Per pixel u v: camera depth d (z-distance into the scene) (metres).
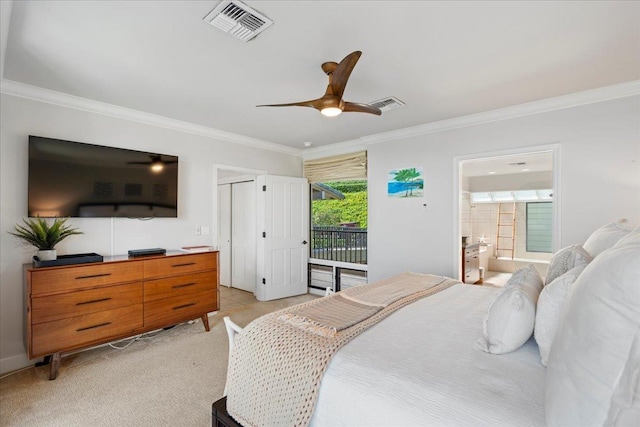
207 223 4.01
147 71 2.41
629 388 0.71
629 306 0.73
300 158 5.41
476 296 2.19
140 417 1.98
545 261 6.79
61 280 2.42
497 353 1.30
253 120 3.65
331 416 1.18
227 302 4.62
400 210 4.08
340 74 1.95
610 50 2.11
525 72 2.44
